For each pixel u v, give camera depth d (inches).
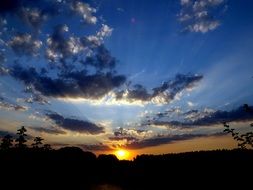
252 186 576.4
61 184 917.2
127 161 1206.9
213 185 632.4
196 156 861.8
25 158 1119.6
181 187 711.7
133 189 839.1
